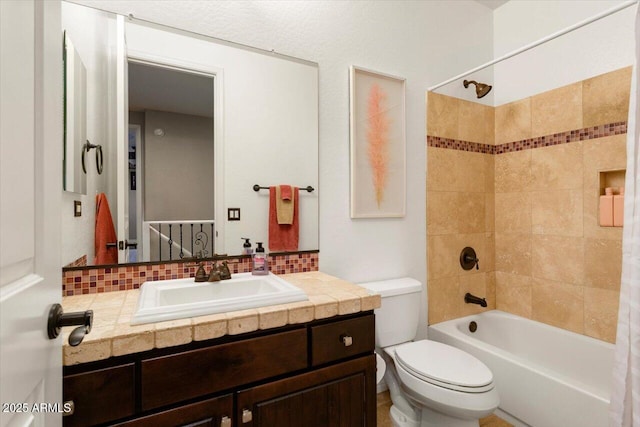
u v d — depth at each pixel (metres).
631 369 1.08
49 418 0.57
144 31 1.31
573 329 1.92
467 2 2.28
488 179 2.35
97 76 1.23
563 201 1.98
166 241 1.37
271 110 1.57
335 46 1.74
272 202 1.58
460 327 2.12
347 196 1.79
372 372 1.17
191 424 0.87
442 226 2.14
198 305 0.95
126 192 1.30
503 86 2.33
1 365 0.40
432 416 1.46
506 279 2.30
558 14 2.01
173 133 1.38
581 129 1.89
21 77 0.47
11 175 0.44
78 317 0.59
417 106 2.05
